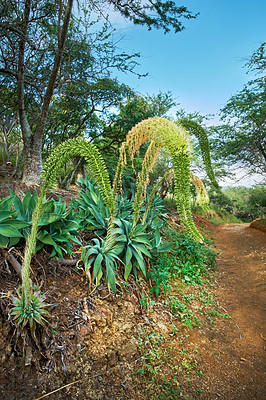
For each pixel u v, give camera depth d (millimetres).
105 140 9227
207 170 1500
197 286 4215
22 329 1888
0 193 4293
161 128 1351
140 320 2805
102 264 3104
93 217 3854
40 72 6383
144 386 2053
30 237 1612
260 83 9977
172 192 11531
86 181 5348
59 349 1997
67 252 2953
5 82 6230
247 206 19156
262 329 3125
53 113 7477
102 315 2502
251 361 2539
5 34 4957
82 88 6934
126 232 3561
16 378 1702
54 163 1289
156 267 3908
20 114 5387
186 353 2559
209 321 3238
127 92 7480
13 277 2293
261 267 5535
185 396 2029
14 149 9211
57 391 1748
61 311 2291
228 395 2088
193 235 1198
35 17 5527
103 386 1919
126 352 2297
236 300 3945
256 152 10938
